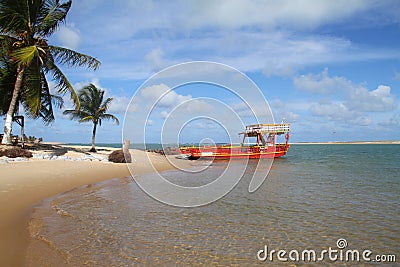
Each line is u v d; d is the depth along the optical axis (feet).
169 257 19.72
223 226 27.07
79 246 20.66
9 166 50.83
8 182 40.06
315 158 139.03
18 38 68.80
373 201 38.47
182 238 23.49
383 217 30.63
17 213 27.55
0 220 25.13
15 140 89.92
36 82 65.67
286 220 29.37
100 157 92.07
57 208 30.42
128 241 22.31
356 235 25.11
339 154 184.14
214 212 32.35
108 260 18.71
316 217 30.60
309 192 45.47
